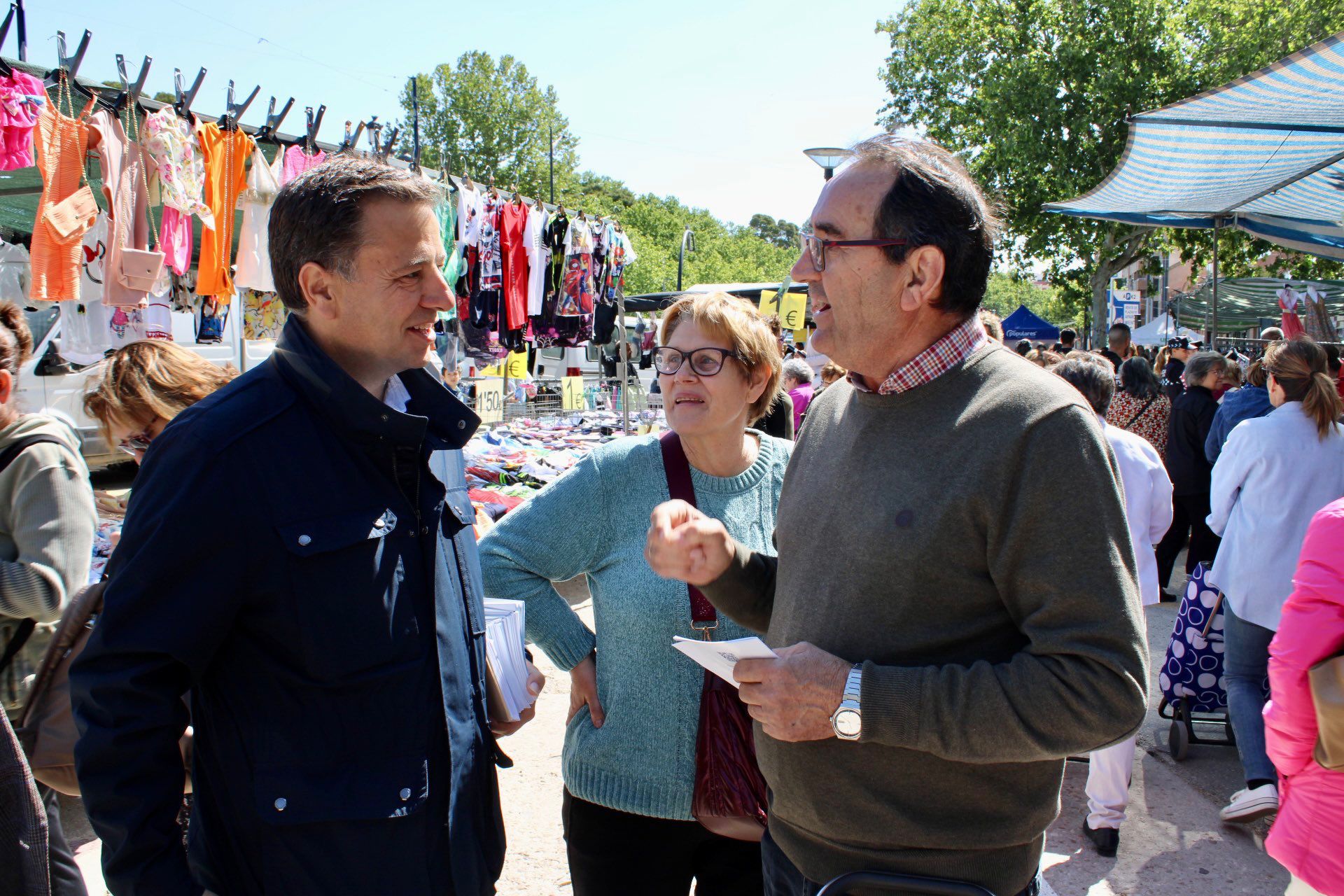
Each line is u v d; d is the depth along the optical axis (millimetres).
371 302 1491
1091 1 25828
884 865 1478
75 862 2375
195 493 1371
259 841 1444
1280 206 8992
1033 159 26234
